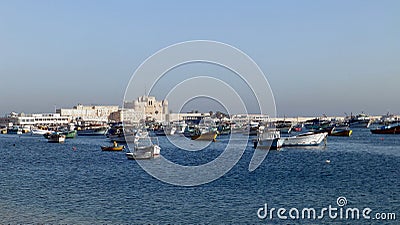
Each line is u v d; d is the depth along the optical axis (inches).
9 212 1643.7
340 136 7116.1
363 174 2605.8
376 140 6043.3
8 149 4997.5
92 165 3176.7
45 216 1584.6
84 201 1829.5
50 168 3031.5
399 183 2239.2
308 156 3809.1
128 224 1485.0
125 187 2161.7
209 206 1728.6
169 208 1699.1
